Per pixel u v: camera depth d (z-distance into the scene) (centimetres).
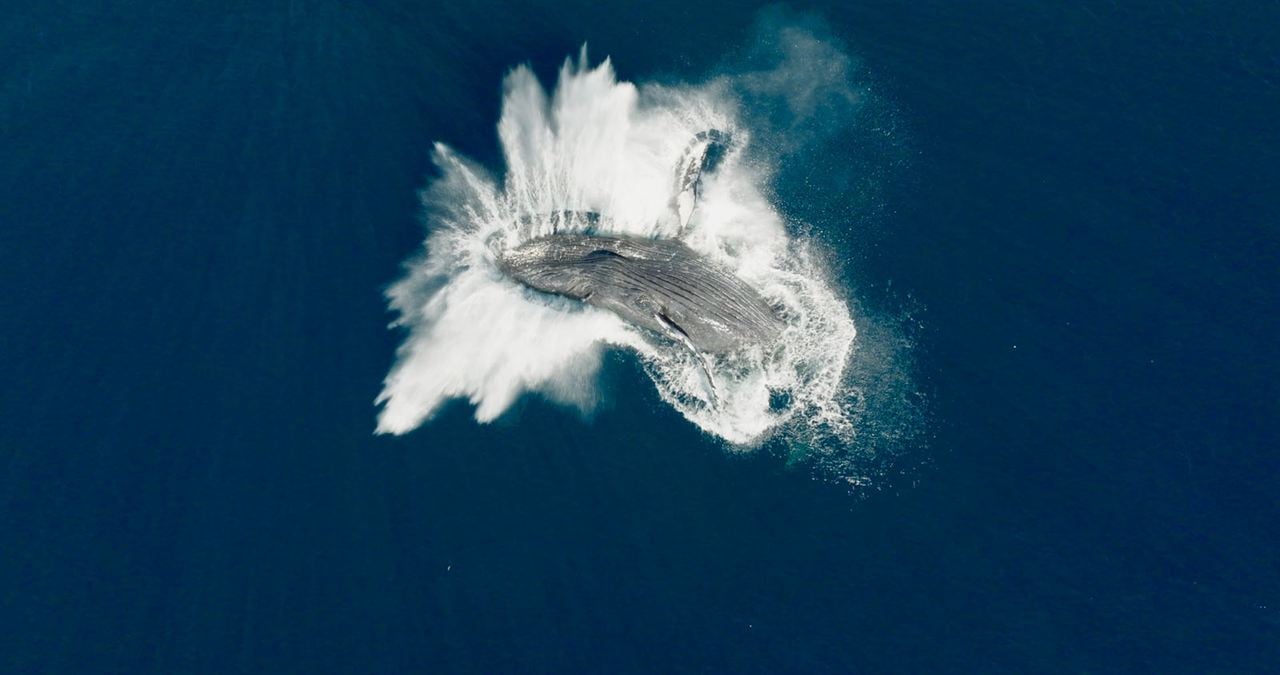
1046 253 5419
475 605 4769
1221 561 4856
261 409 5119
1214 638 4722
